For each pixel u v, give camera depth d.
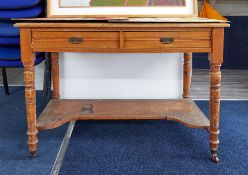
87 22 1.26
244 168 1.28
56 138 1.58
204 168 1.28
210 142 1.36
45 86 2.01
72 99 1.85
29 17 1.74
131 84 1.94
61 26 1.24
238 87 2.58
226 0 3.30
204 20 1.29
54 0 1.71
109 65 1.91
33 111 1.35
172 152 1.43
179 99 1.84
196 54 3.31
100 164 1.32
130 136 1.61
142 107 1.68
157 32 1.26
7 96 2.29
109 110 1.64
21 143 1.52
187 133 1.64
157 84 1.93
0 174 1.24
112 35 1.26
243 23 3.24
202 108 2.03
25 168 1.29
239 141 1.53
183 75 1.90
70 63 1.90
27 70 1.30
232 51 3.30
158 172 1.25
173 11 1.71
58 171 1.26
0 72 3.21
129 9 1.71
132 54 1.89
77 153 1.42
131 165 1.31
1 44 1.78
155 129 1.70
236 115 1.89
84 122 1.80
